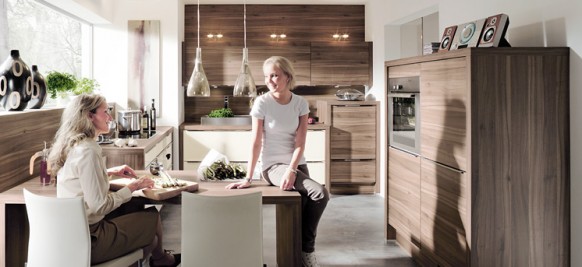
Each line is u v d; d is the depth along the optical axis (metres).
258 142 3.30
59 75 4.49
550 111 3.04
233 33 7.18
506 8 3.66
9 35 4.15
